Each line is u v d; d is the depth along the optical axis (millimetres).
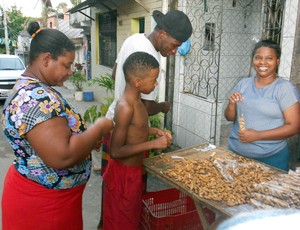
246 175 1917
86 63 13672
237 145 2500
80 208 1812
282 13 3910
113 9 7660
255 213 1125
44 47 1501
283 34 3242
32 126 1404
